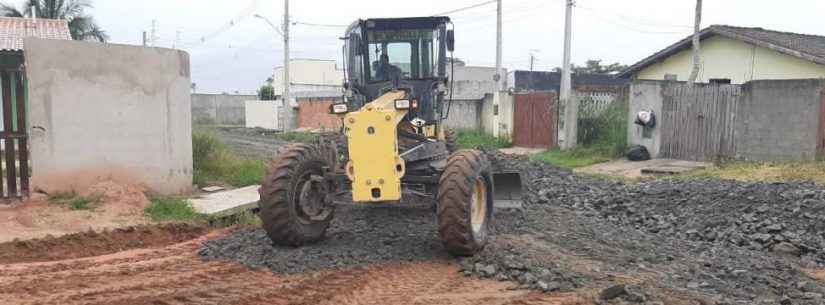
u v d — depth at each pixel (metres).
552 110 23.30
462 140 25.81
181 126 11.30
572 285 6.23
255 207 10.66
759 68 22.22
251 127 46.78
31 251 7.58
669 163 18.22
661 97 19.27
